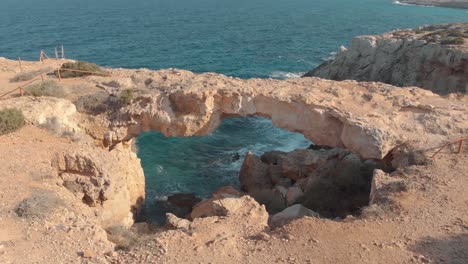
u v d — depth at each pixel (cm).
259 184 3017
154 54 7331
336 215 2288
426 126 2297
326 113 2402
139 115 2486
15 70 3122
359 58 6022
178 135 2534
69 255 1309
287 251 1352
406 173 1938
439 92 4866
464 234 1410
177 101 2486
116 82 2719
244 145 4034
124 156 2570
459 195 1677
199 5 16788
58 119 2305
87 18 12150
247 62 7125
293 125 2486
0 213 1466
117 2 18000
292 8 15788
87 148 2069
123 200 2106
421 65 5188
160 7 15825
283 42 8938
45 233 1402
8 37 8569
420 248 1344
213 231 1535
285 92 2506
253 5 16962
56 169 1891
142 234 1883
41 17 12294
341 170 2636
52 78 2903
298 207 2019
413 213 1558
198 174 3428
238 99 2472
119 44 8088
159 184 3234
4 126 2041
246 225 1605
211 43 8550
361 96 2589
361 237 1419
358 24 11488
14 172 1739
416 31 6319
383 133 2173
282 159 3105
